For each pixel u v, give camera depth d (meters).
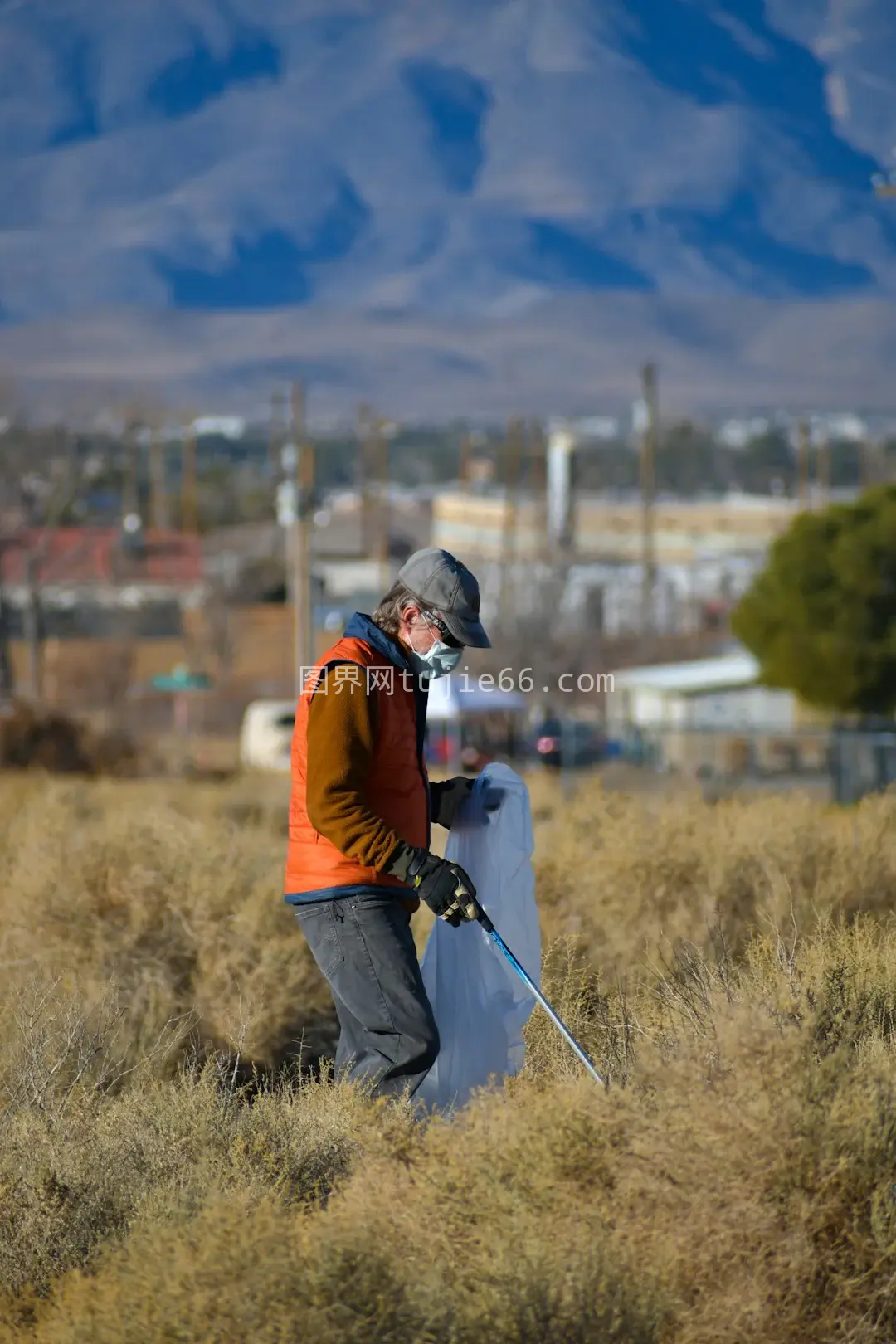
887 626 161.62
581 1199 13.61
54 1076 19.00
